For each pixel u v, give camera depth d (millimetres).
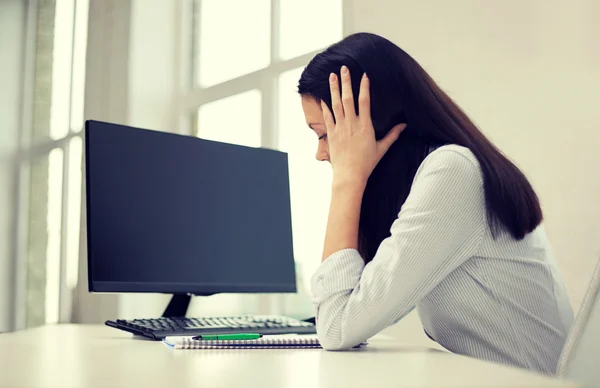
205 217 1439
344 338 997
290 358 871
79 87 4215
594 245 1761
